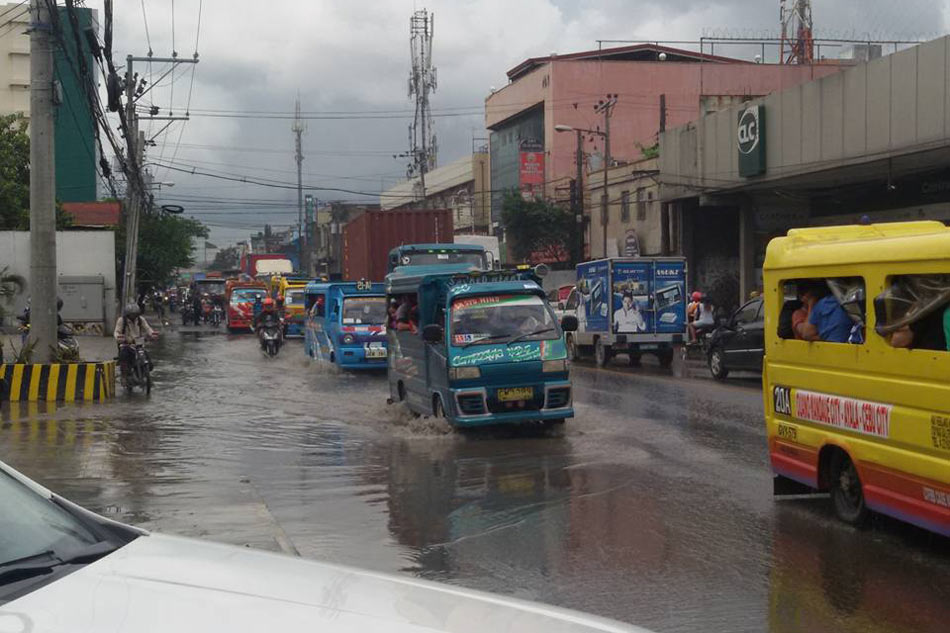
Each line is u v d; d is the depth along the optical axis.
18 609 2.04
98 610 2.07
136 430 13.73
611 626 2.37
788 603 5.95
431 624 2.20
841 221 33.59
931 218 29.02
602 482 9.79
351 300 24.45
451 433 13.19
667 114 64.81
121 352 18.47
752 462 10.71
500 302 13.50
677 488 9.42
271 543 7.22
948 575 6.48
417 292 14.88
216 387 20.31
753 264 35.81
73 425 14.22
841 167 27.48
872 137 26.12
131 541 2.67
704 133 35.44
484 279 14.36
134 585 2.25
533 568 6.79
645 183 45.94
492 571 6.73
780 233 36.22
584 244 53.84
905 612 5.77
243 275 71.19
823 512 8.29
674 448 11.68
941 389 6.41
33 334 17.62
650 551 7.19
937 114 23.69
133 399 17.81
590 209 53.03
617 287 24.69
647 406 15.69
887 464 7.02
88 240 41.00
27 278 39.16
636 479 9.90
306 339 28.86
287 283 43.00
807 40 66.31
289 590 2.34
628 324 24.72
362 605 2.28
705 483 9.64
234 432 13.57
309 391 19.55
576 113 64.06
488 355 12.92
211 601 2.20
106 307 41.09
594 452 11.55
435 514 8.54
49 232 17.44
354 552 7.29
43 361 17.59
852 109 26.91
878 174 28.95
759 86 65.50
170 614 2.09
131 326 18.66
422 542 7.57
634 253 46.81
